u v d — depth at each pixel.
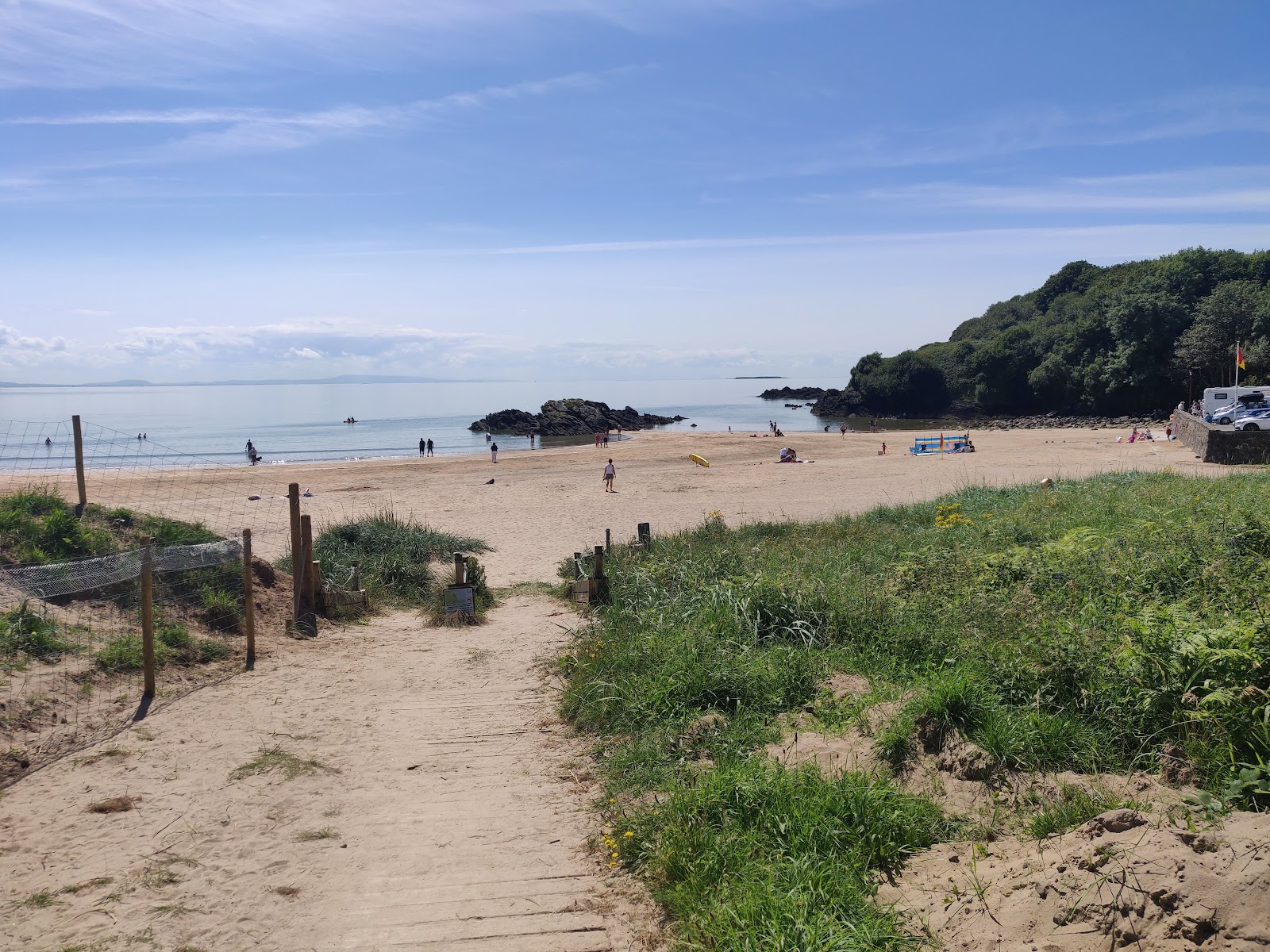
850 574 10.75
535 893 4.62
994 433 66.50
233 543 9.90
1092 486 19.38
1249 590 7.05
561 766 6.56
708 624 8.70
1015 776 5.12
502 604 13.27
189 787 5.96
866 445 54.31
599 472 38.75
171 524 12.52
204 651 8.98
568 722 7.53
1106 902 3.31
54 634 8.09
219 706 7.67
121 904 4.47
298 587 10.73
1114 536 10.89
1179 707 5.22
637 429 84.19
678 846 4.72
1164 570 8.45
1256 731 4.63
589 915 4.39
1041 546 11.00
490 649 10.18
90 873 4.76
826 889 4.16
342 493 30.98
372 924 4.32
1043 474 31.95
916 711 5.88
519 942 4.14
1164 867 3.31
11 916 4.32
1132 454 40.22
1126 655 5.77
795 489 30.27
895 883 4.32
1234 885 3.09
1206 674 5.26
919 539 13.98
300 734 7.11
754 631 8.58
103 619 8.85
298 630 10.45
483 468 41.06
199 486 31.78
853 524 18.19
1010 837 4.55
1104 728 5.44
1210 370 71.69
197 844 5.15
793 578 10.12
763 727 6.55
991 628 7.70
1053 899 3.50
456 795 6.00
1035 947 3.29
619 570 13.16
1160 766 4.90
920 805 4.91
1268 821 3.53
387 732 7.28
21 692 6.93
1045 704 5.84
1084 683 5.88
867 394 103.19
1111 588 8.16
